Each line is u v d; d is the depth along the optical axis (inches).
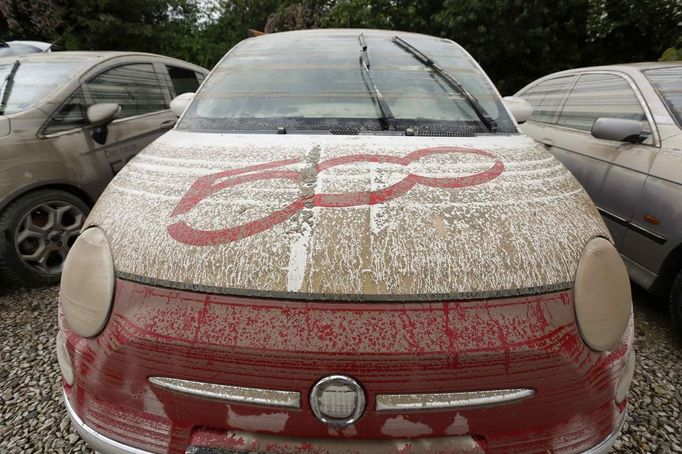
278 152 57.9
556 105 149.5
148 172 56.5
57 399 76.9
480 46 356.2
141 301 42.3
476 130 67.7
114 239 46.8
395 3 393.7
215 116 70.9
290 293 39.8
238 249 42.9
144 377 41.5
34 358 87.7
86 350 44.6
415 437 39.9
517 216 46.8
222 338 39.2
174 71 172.1
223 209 47.3
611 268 46.3
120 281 43.8
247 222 45.3
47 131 115.3
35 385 80.1
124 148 135.9
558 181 55.4
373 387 38.5
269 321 39.2
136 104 146.9
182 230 45.4
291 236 43.6
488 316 39.6
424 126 67.0
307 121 67.7
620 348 46.2
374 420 39.2
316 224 44.7
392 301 39.4
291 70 79.7
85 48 378.9
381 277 40.5
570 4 340.5
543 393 40.4
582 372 41.7
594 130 109.3
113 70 140.3
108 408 43.6
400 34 95.3
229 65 84.0
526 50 352.5
